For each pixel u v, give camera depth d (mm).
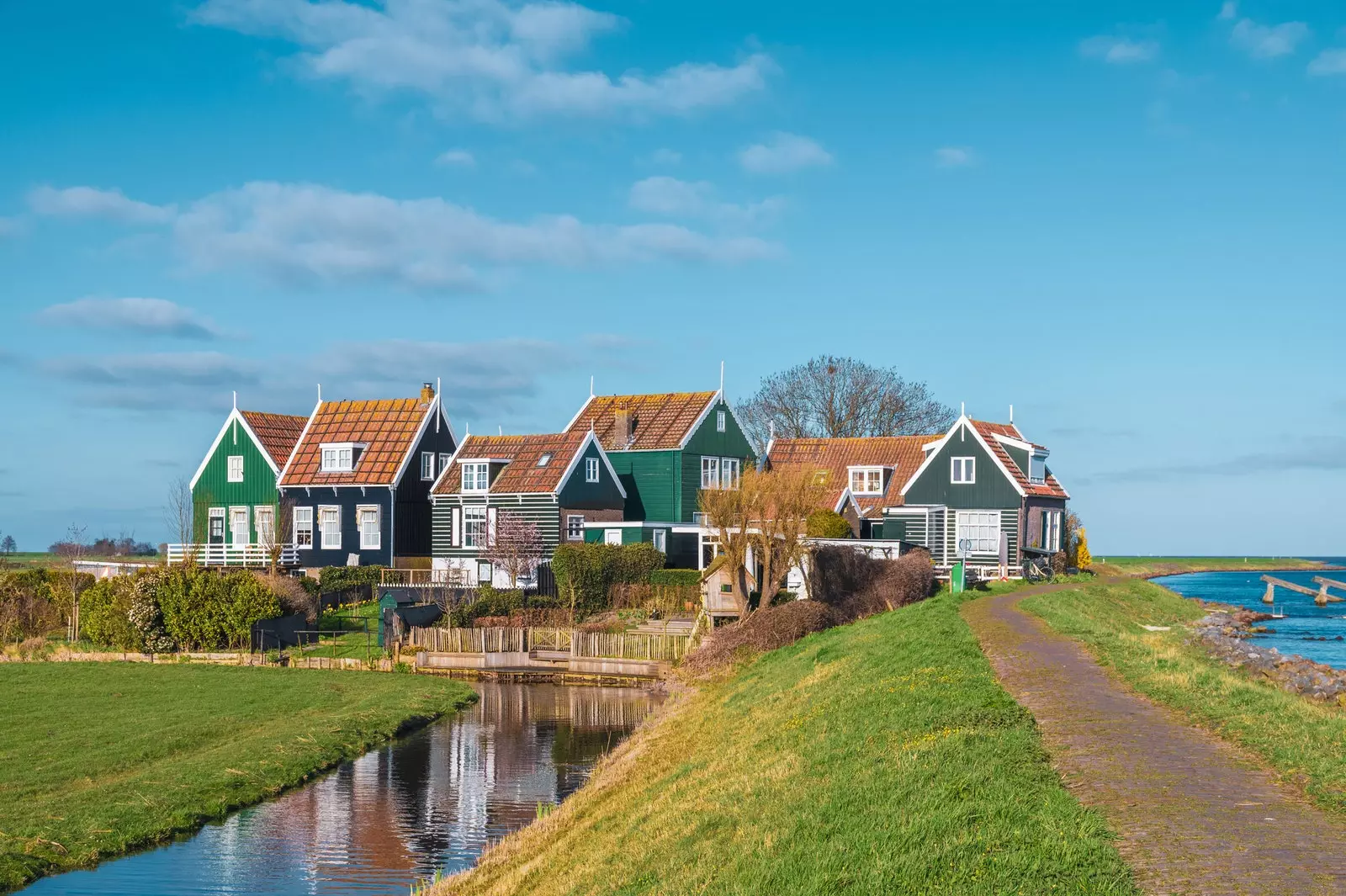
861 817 13992
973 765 15250
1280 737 16609
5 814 22703
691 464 63531
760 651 39281
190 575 48344
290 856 21312
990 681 22062
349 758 29750
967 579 54375
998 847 12242
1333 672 33531
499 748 30953
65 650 48344
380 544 63344
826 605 41562
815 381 92750
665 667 42188
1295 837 12500
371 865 20844
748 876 13203
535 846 19484
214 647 47594
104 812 23047
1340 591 97312
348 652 47156
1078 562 76750
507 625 48469
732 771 19625
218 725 31828
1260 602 81250
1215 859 11844
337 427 67062
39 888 19406
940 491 63875
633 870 15250
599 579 52125
